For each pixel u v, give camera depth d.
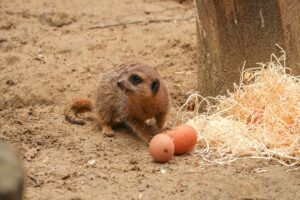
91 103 9.09
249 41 9.01
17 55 11.60
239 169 7.18
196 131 7.85
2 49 12.18
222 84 9.21
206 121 8.13
